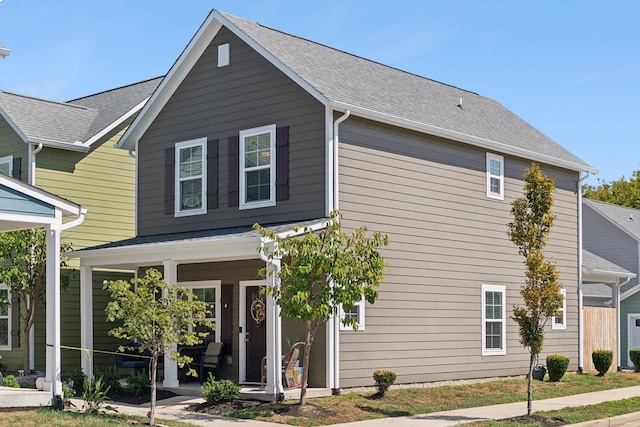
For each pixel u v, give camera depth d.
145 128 22.80
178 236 20.59
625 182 60.72
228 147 20.73
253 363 19.89
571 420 16.22
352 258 15.87
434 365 20.55
